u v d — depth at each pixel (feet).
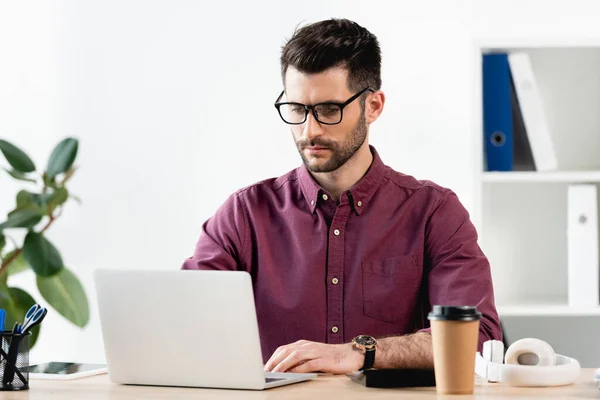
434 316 5.17
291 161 12.18
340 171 7.70
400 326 7.69
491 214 11.05
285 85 7.39
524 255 10.99
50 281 11.40
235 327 5.46
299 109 7.23
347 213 7.80
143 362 5.70
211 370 5.54
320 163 7.30
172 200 12.38
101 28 12.57
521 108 10.27
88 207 12.53
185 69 12.37
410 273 7.68
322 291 7.75
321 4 12.11
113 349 5.78
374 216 7.79
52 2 12.67
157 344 5.66
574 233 9.97
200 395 5.27
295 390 5.40
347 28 7.41
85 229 12.53
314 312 7.72
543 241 10.96
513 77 10.27
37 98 12.73
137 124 12.47
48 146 12.69
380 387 5.47
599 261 10.19
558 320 10.61
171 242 12.37
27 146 12.75
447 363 5.14
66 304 11.39
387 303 7.66
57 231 12.57
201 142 12.33
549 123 10.96
